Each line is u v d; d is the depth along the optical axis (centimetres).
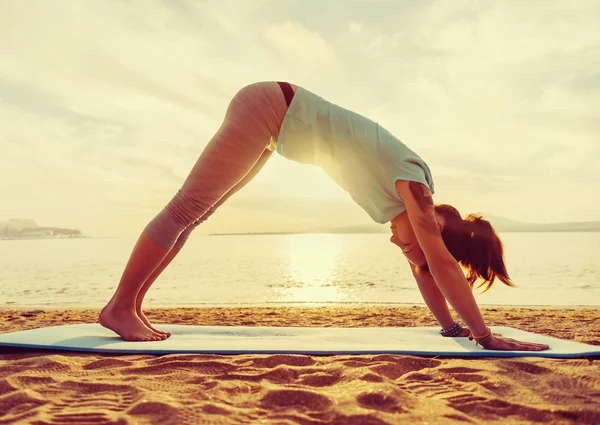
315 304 976
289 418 141
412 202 242
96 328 305
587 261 2244
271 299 1125
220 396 163
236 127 265
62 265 2619
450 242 257
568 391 169
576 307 850
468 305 237
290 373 192
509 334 297
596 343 342
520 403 156
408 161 252
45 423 135
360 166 260
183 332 306
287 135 266
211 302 1066
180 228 271
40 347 238
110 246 7181
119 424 135
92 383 176
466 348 242
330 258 3259
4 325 530
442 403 157
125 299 272
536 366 204
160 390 169
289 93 267
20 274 2019
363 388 169
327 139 262
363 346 246
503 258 266
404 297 1152
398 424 137
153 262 270
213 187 268
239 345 247
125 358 222
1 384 174
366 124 260
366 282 1612
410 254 274
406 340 272
